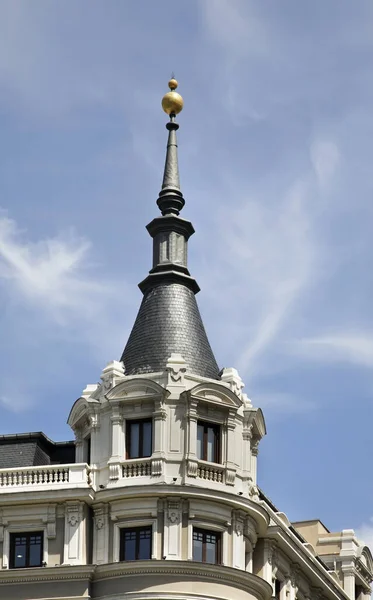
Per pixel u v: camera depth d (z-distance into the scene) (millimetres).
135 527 129125
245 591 129000
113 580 127000
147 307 139875
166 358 135375
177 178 146125
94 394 134750
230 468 131625
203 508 129125
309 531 169125
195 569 126625
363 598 169750
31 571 127625
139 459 130250
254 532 134500
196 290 142750
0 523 130125
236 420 133750
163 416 131000
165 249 142625
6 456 136875
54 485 129875
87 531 129625
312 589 151625
